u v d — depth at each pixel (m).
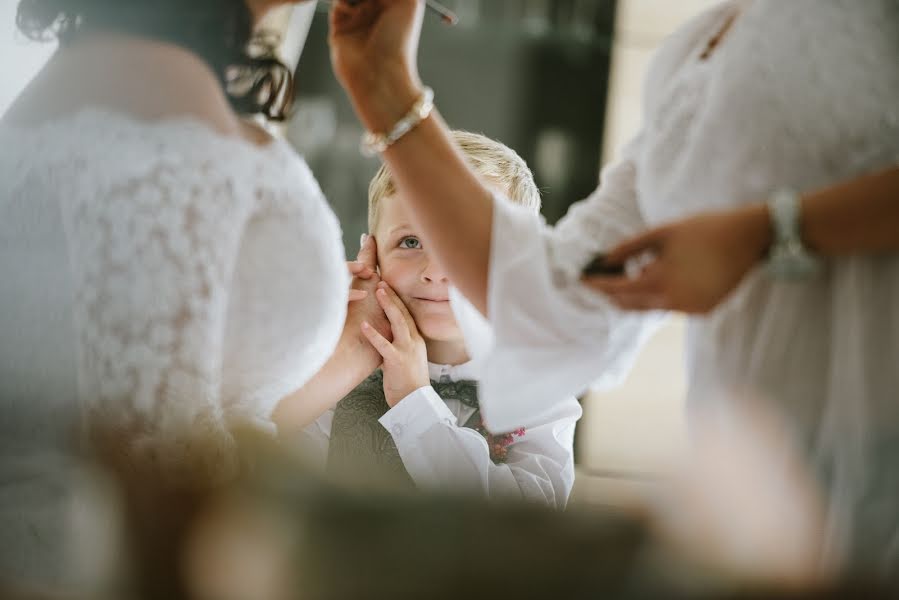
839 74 1.04
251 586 0.58
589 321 1.19
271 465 0.62
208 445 0.93
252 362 1.12
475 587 0.56
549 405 1.22
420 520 0.58
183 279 0.98
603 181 1.29
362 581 0.56
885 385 0.98
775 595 0.63
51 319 1.00
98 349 0.96
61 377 0.99
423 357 1.83
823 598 0.65
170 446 0.93
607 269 1.05
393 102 1.20
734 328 1.07
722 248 0.97
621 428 4.07
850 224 0.95
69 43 1.10
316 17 4.54
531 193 2.09
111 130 1.00
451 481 1.75
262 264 1.10
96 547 0.70
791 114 1.04
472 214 1.20
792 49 1.06
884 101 1.03
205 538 0.60
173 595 0.61
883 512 0.95
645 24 4.60
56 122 1.03
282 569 0.57
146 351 0.95
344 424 1.88
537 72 4.67
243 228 1.08
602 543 0.59
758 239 0.96
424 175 1.20
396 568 0.56
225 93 1.16
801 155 1.04
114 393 0.95
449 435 1.77
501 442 1.89
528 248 1.18
